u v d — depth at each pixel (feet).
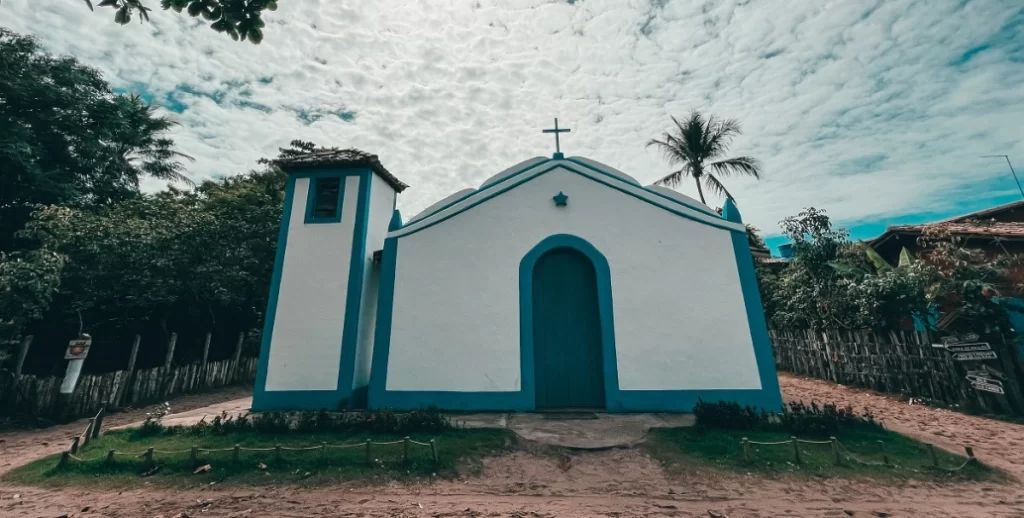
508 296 28.84
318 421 22.36
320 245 31.55
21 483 17.44
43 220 36.45
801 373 46.57
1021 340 27.43
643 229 29.43
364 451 19.03
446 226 30.45
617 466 18.22
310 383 28.76
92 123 54.80
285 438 21.11
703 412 22.22
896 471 17.10
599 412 26.35
